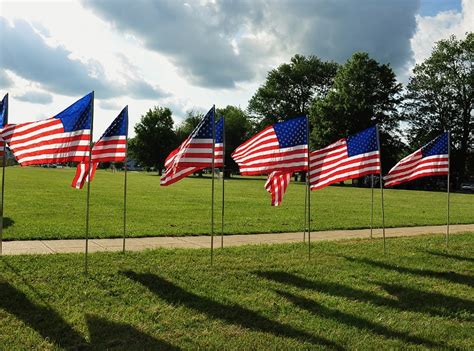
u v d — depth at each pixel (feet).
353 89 192.34
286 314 22.45
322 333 20.27
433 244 40.34
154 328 20.11
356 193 118.52
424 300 25.30
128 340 18.86
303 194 106.73
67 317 20.80
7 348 17.66
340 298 25.03
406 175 39.14
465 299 25.70
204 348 18.42
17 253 31.63
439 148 39.96
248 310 22.70
